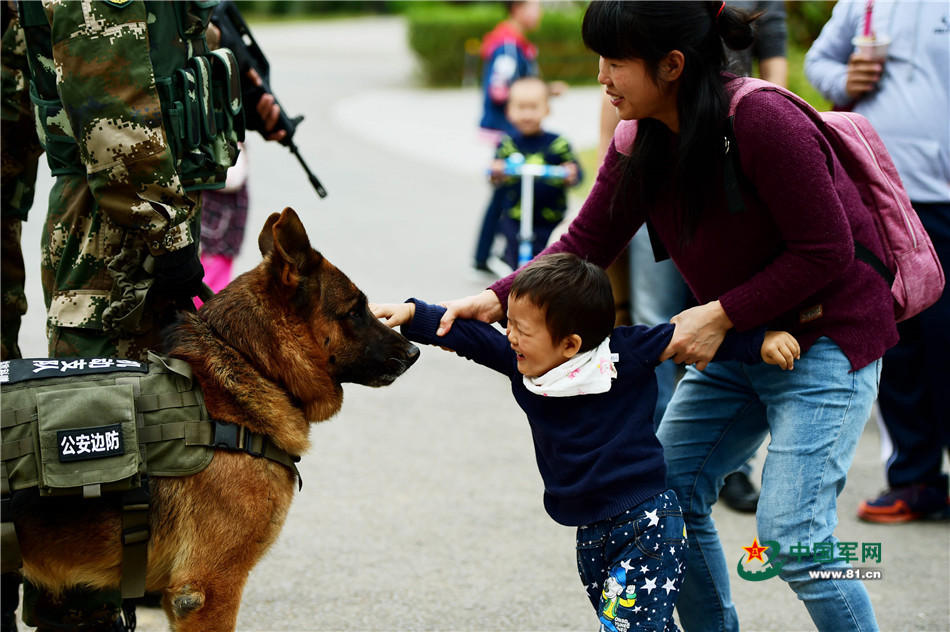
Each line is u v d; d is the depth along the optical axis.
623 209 3.27
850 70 4.83
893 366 4.92
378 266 9.67
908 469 5.01
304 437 3.12
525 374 2.94
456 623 3.89
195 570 2.88
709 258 3.04
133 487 2.77
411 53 27.20
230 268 6.16
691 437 3.31
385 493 5.17
